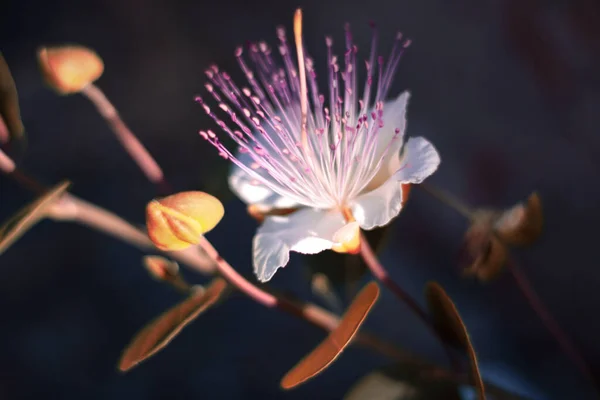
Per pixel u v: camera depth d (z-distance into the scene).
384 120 0.44
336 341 0.40
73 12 0.78
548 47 0.58
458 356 0.44
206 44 0.73
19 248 0.71
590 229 0.58
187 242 0.41
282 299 0.43
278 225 0.43
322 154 0.43
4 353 0.67
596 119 0.57
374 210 0.42
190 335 0.66
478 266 0.44
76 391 0.65
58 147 0.74
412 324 0.64
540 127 0.59
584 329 0.59
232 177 0.44
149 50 0.75
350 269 0.46
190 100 0.73
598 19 0.56
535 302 0.45
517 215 0.43
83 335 0.67
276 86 0.44
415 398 0.44
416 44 0.63
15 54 0.79
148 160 0.45
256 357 0.64
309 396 0.63
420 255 0.65
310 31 0.68
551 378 0.60
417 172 0.41
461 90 0.61
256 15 0.71
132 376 0.65
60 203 0.46
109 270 0.69
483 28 0.60
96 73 0.44
